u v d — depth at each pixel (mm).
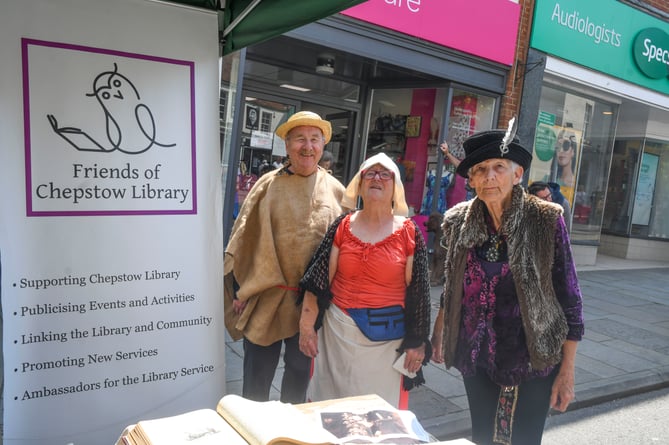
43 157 1657
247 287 2475
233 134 5227
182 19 1846
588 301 7438
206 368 1926
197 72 1876
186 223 1877
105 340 1768
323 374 2393
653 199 12258
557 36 7707
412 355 2277
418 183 7188
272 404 1367
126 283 1788
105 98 1733
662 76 9617
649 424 3926
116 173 1759
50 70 1654
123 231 1777
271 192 2559
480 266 2111
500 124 7395
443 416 3574
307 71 6688
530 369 2020
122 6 1746
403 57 6199
